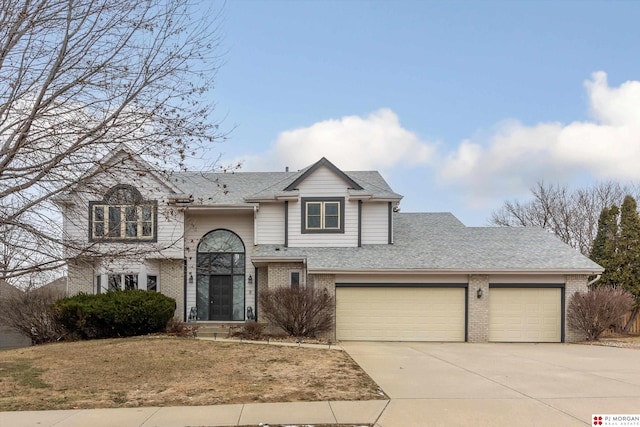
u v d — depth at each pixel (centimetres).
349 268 1861
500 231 2295
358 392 913
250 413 772
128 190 1012
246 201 2120
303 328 1820
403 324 1886
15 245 805
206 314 2184
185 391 935
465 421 728
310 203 2123
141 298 1812
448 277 1898
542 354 1477
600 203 4141
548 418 744
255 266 2134
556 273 1872
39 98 793
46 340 1817
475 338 1862
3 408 822
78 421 739
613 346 1716
